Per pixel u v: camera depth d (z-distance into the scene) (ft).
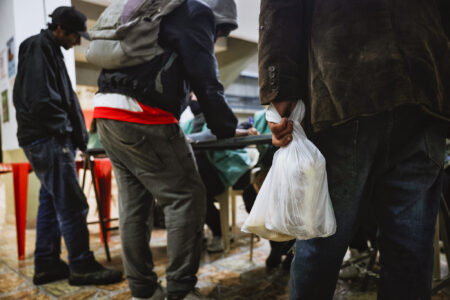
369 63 2.09
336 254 2.36
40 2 10.98
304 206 2.26
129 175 4.14
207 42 3.91
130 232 4.07
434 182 2.27
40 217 6.13
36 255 6.04
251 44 21.36
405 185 2.24
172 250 4.02
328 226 2.25
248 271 6.18
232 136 4.28
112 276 5.81
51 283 5.96
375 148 2.24
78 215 5.75
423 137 2.22
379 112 2.07
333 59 2.18
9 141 12.41
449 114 2.19
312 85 2.30
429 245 2.23
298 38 2.39
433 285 4.59
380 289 2.44
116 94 3.79
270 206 2.38
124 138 3.78
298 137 2.39
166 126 3.80
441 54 2.18
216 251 7.52
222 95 4.05
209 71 3.89
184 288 4.03
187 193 3.98
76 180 5.80
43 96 5.34
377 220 2.48
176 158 3.89
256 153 9.24
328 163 2.37
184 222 3.96
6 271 6.69
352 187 2.30
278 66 2.34
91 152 6.27
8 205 12.09
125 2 3.84
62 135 5.65
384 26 2.09
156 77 3.72
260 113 7.18
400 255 2.27
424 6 2.17
